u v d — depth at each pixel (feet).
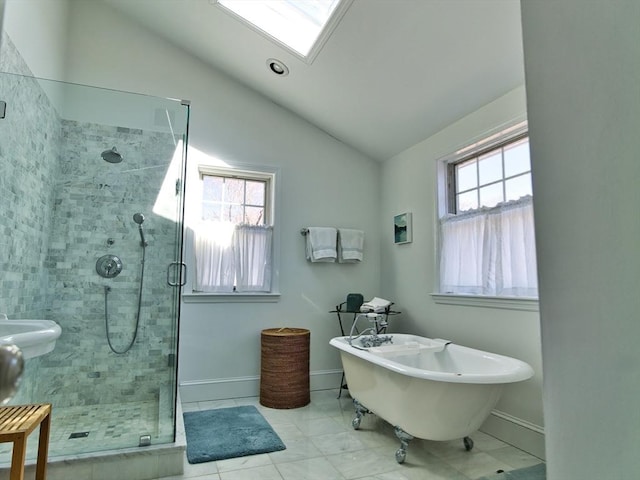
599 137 1.71
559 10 1.96
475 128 9.23
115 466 6.50
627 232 1.57
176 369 8.36
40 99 8.34
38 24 8.53
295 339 10.44
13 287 7.55
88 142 9.47
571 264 1.86
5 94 7.01
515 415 7.92
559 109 1.94
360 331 12.62
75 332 9.21
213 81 11.72
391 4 7.45
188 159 11.21
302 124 12.60
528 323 7.75
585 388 1.75
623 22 1.61
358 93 10.32
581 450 1.76
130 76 10.95
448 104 9.40
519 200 8.12
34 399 8.46
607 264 1.65
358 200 13.08
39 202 8.52
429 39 7.89
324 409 10.19
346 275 12.66
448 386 6.51
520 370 6.63
